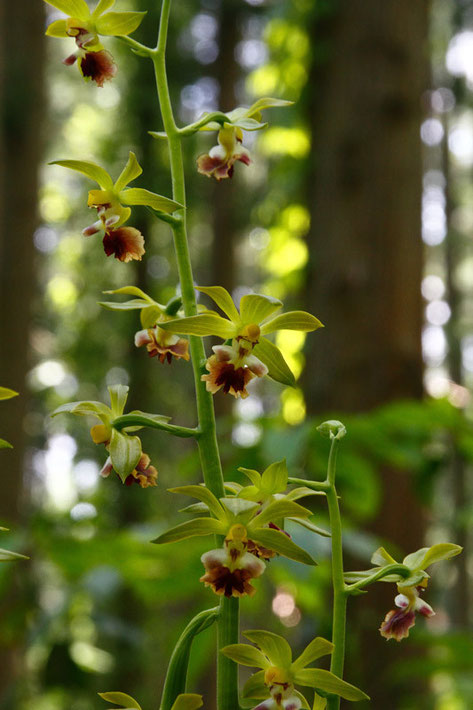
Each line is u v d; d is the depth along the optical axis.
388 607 4.01
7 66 7.35
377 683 3.91
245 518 1.29
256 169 10.42
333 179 4.86
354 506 3.21
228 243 10.22
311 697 3.06
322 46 5.01
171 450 11.53
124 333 10.99
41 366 10.92
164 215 1.46
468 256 17.00
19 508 7.08
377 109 4.84
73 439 10.66
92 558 2.97
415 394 4.64
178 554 2.89
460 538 12.83
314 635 3.38
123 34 1.52
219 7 9.75
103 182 1.47
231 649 1.31
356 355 4.59
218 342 8.38
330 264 4.77
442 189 15.25
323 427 1.41
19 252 7.40
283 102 1.52
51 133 12.65
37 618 3.34
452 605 13.27
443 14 12.23
